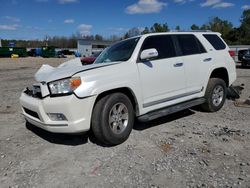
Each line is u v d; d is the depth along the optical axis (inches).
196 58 227.1
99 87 161.8
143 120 185.6
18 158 160.6
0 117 252.5
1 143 185.2
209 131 198.5
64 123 158.9
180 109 210.4
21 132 207.0
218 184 126.6
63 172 142.6
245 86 413.4
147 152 163.9
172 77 205.2
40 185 130.6
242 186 124.6
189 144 174.6
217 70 253.6
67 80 158.2
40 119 169.3
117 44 215.3
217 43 257.4
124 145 175.6
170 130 202.7
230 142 176.2
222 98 255.8
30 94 184.5
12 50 2354.8
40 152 168.7
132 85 178.5
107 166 147.6
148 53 180.2
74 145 178.2
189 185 126.5
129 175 137.2
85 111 159.6
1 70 911.7
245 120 224.8
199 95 234.4
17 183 132.8
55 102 158.4
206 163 147.4
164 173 138.0
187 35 230.4
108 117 166.6
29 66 1141.1
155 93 194.7
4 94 381.7
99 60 210.1
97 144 178.5
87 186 128.6
